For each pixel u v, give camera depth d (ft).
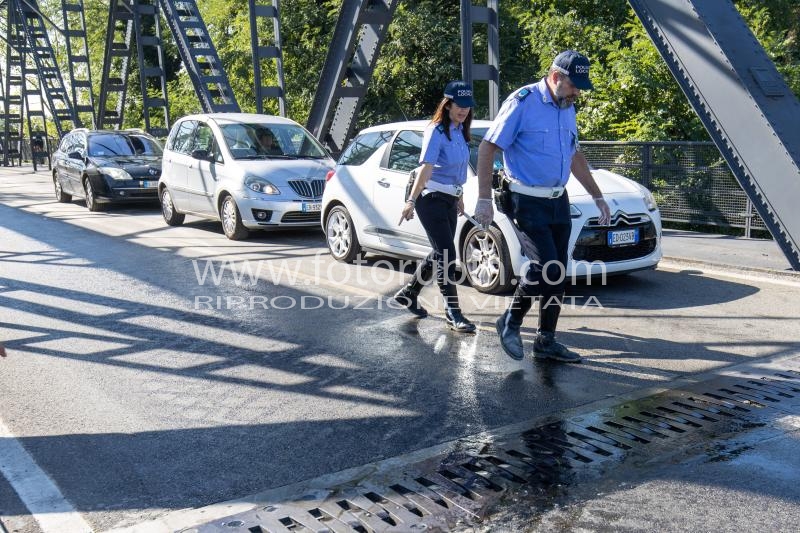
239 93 95.25
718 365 17.99
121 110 91.15
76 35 96.43
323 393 16.63
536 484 12.09
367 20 44.04
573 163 18.63
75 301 25.53
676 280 27.14
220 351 19.84
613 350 19.31
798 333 20.33
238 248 36.06
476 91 81.41
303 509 11.43
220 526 10.99
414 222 27.30
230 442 14.03
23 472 12.89
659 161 38.01
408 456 13.26
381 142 29.73
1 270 31.24
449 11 84.58
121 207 55.77
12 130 146.00
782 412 15.02
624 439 13.84
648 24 26.12
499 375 17.63
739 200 35.17
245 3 99.55
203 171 40.57
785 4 65.16
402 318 22.93
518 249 23.89
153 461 13.26
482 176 17.38
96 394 16.72
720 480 12.11
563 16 60.75
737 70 23.89
